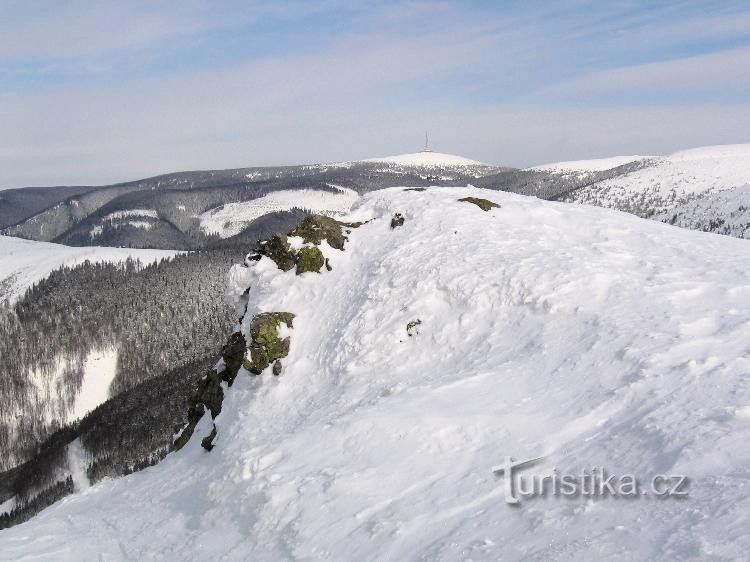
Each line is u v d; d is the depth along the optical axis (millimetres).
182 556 13602
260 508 13430
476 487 10625
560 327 17812
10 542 16484
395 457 13125
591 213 29531
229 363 26547
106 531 17312
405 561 8914
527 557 7449
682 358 13320
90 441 128375
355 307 24016
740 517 6574
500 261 22641
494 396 14609
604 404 12344
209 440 22781
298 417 19609
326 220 29750
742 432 8906
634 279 19797
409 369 19469
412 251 25641
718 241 26438
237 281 30578
